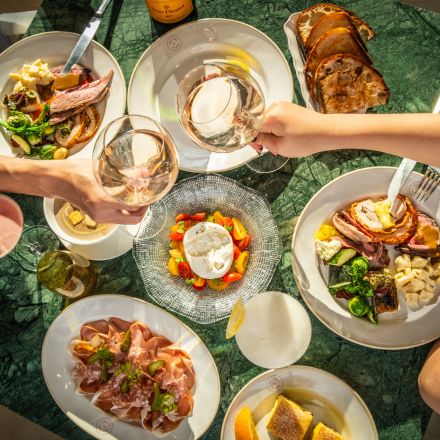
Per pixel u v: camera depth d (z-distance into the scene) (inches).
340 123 28.4
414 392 34.7
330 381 34.3
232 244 34.9
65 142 35.6
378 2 35.3
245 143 27.6
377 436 33.7
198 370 35.1
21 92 35.5
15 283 36.5
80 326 35.7
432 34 35.0
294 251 34.2
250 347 34.0
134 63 36.5
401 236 33.9
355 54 34.1
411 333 34.0
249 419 33.7
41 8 37.0
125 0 36.5
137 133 27.3
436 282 34.0
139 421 35.5
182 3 34.2
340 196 34.3
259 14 36.0
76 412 35.7
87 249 35.5
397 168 33.6
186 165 34.6
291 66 35.8
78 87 35.6
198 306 34.4
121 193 27.0
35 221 36.3
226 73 27.8
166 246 35.7
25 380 36.3
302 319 33.9
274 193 35.8
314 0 35.8
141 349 34.7
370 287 33.5
